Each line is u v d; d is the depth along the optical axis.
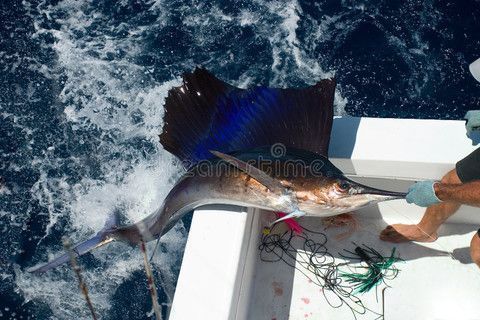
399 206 2.67
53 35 5.45
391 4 5.18
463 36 4.93
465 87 4.63
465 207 2.63
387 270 2.61
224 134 2.47
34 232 4.21
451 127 2.50
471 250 2.50
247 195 2.23
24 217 4.30
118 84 5.07
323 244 2.68
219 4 5.41
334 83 2.40
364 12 5.16
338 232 2.72
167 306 3.51
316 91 2.41
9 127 4.88
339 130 2.54
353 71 4.83
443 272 2.59
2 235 4.21
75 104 5.00
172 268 3.67
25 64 5.29
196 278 2.14
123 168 4.55
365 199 2.13
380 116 4.55
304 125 2.39
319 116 2.38
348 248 2.68
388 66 4.82
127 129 4.80
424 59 4.83
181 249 3.74
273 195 2.19
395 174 2.50
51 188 4.48
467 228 2.71
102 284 3.72
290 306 2.51
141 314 3.55
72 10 5.62
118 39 5.36
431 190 2.07
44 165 4.61
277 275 2.59
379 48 4.93
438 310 2.49
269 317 2.49
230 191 2.26
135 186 4.44
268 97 2.45
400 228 2.66
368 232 2.72
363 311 2.49
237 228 2.25
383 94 4.67
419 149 2.45
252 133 2.44
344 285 2.56
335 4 5.25
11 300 3.78
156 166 4.54
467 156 2.28
